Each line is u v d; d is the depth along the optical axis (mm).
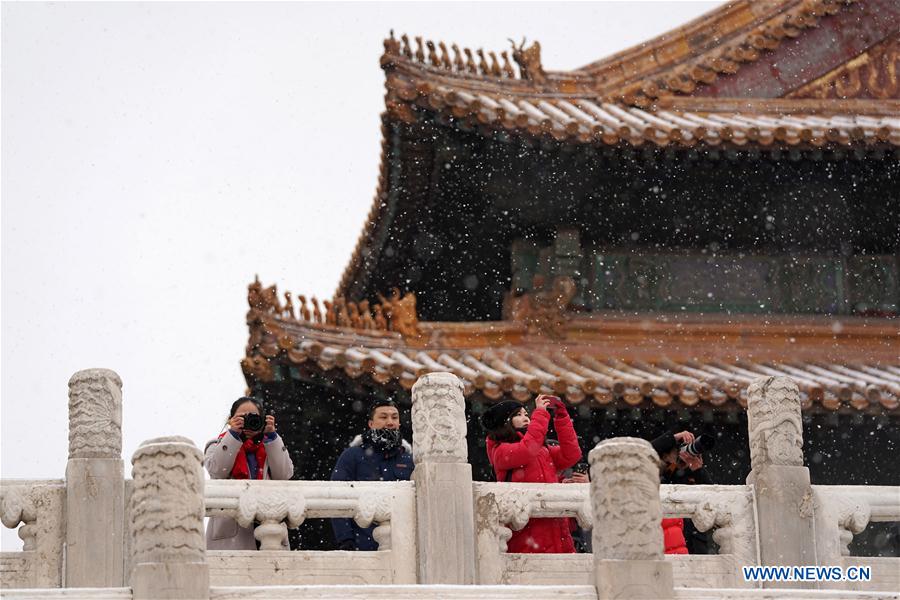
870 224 35094
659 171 33031
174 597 14477
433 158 32469
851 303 35438
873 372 33344
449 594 15312
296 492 17969
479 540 18266
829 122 34531
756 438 19703
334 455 33688
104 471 17750
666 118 34125
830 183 34094
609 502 15781
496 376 29984
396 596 15242
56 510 17656
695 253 35250
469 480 18281
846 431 33531
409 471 20094
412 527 18203
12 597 14273
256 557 17547
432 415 18453
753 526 19375
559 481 20328
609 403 30266
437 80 32250
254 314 28859
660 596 15492
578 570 18516
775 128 32312
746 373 32781
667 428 32531
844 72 35969
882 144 32875
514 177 32875
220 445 19141
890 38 36312
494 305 37531
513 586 15516
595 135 31719
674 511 19250
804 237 35312
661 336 34062
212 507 17625
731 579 19125
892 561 19578
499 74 33812
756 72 35688
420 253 36938
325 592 15094
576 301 33906
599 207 33906
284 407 31203
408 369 29719
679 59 35469
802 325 34750
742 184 33844
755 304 35031
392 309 31891
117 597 14500
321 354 29156
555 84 34500
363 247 37969
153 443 14938
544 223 34219
